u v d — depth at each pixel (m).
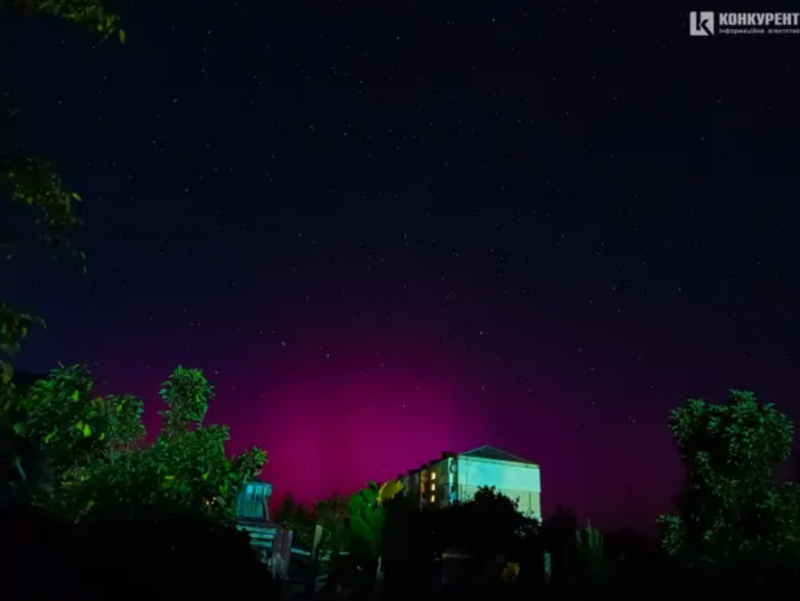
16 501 6.33
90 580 5.60
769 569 10.42
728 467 13.83
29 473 8.26
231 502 10.09
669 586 10.95
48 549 5.47
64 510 7.38
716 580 10.50
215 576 6.78
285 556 16.91
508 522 39.66
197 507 9.13
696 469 14.05
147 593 6.10
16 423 3.74
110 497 7.59
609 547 29.16
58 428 8.79
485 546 37.59
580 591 12.74
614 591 11.85
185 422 10.98
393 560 35.78
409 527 37.88
